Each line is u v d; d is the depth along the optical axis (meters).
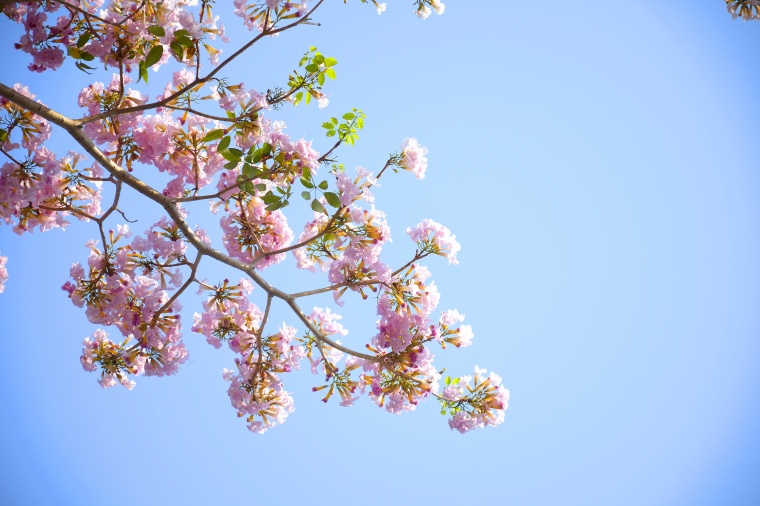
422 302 8.05
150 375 8.39
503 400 8.28
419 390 8.21
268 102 7.63
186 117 8.09
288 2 7.23
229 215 8.51
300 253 8.67
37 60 7.26
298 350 8.62
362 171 7.64
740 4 8.60
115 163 8.05
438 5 8.78
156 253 7.84
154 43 7.28
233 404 8.43
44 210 8.19
